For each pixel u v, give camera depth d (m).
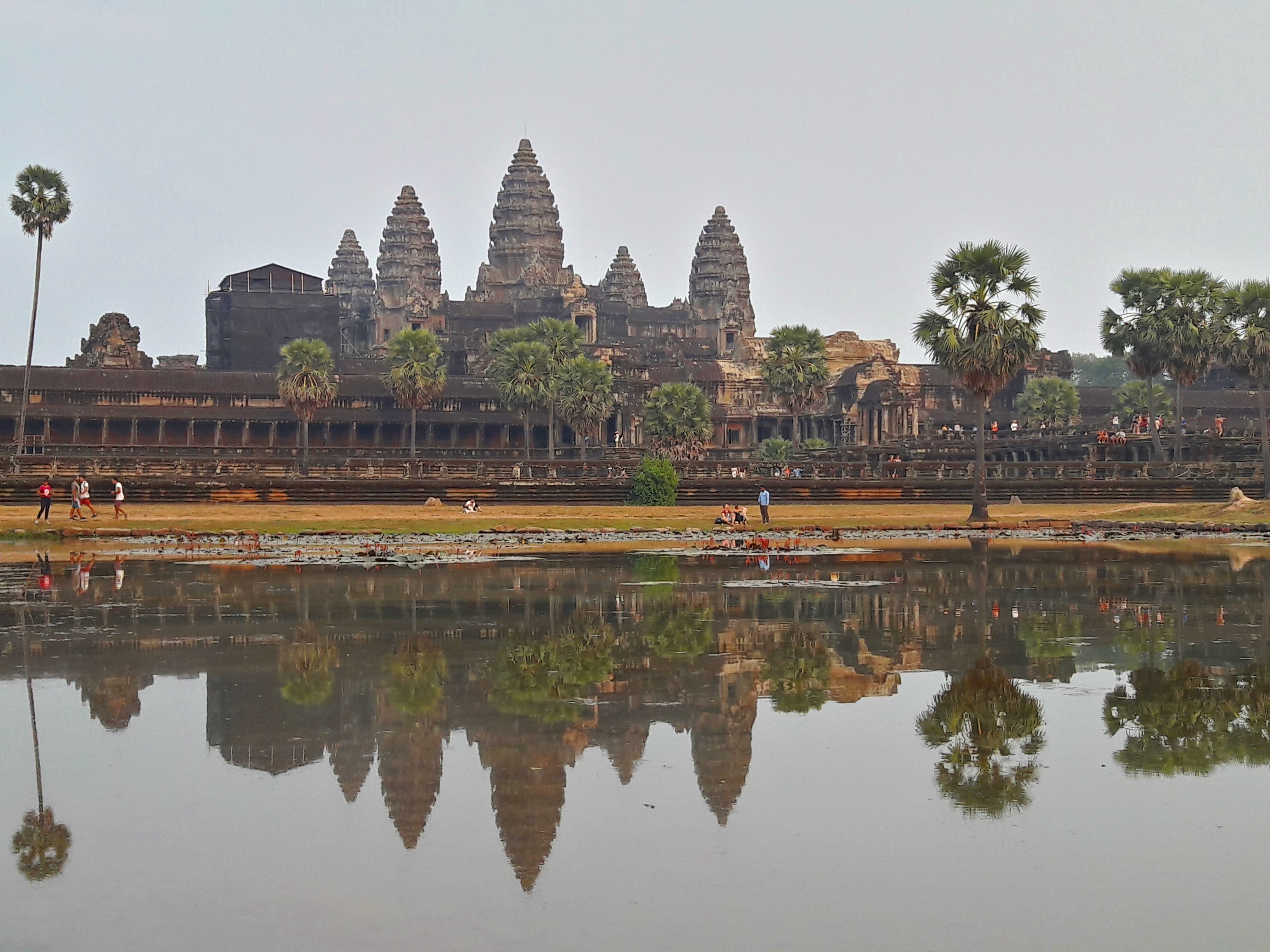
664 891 13.63
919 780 17.50
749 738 19.81
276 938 12.48
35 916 12.98
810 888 13.70
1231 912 13.09
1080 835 15.30
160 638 29.44
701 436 141.50
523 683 23.95
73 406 158.50
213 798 16.73
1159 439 111.75
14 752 18.97
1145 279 106.44
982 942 12.41
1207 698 22.58
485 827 15.62
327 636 29.73
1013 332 77.44
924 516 80.50
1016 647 28.16
